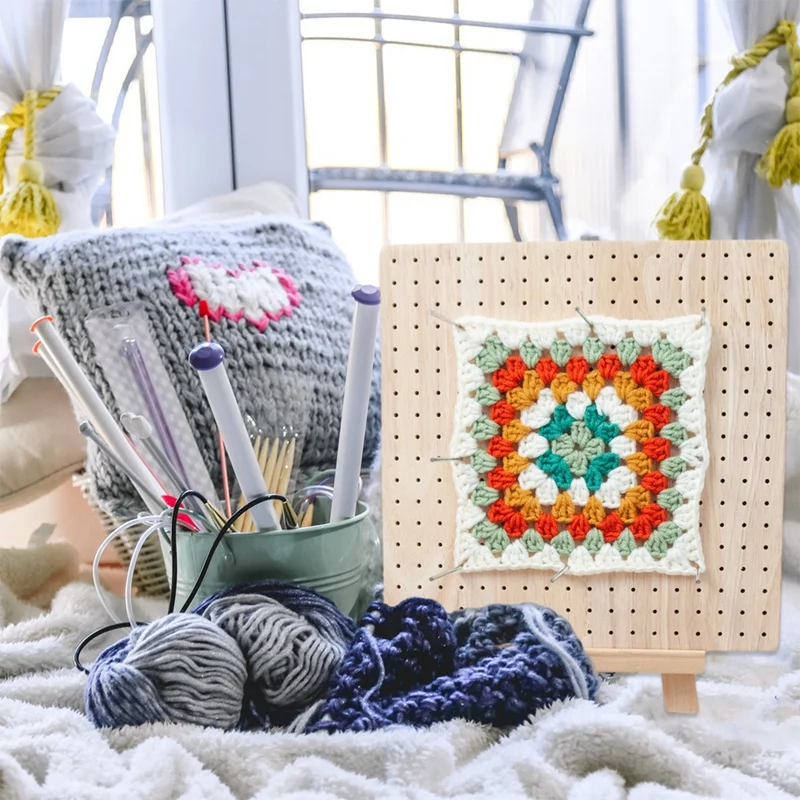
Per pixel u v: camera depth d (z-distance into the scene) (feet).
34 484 2.66
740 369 1.93
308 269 2.84
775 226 3.21
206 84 3.52
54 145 3.14
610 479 1.93
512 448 1.97
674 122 3.48
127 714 1.73
